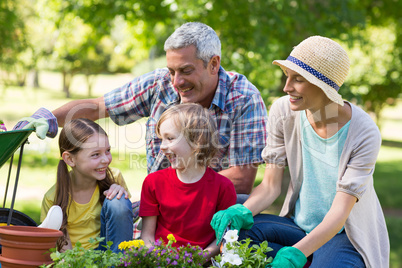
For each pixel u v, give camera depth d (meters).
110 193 2.34
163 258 1.87
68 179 2.43
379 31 12.62
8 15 9.36
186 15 7.25
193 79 2.53
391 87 14.21
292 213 2.50
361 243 2.18
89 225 2.44
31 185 8.71
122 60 27.33
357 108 2.23
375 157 2.16
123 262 1.85
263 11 7.25
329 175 2.27
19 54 10.35
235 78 2.79
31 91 28.02
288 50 7.92
